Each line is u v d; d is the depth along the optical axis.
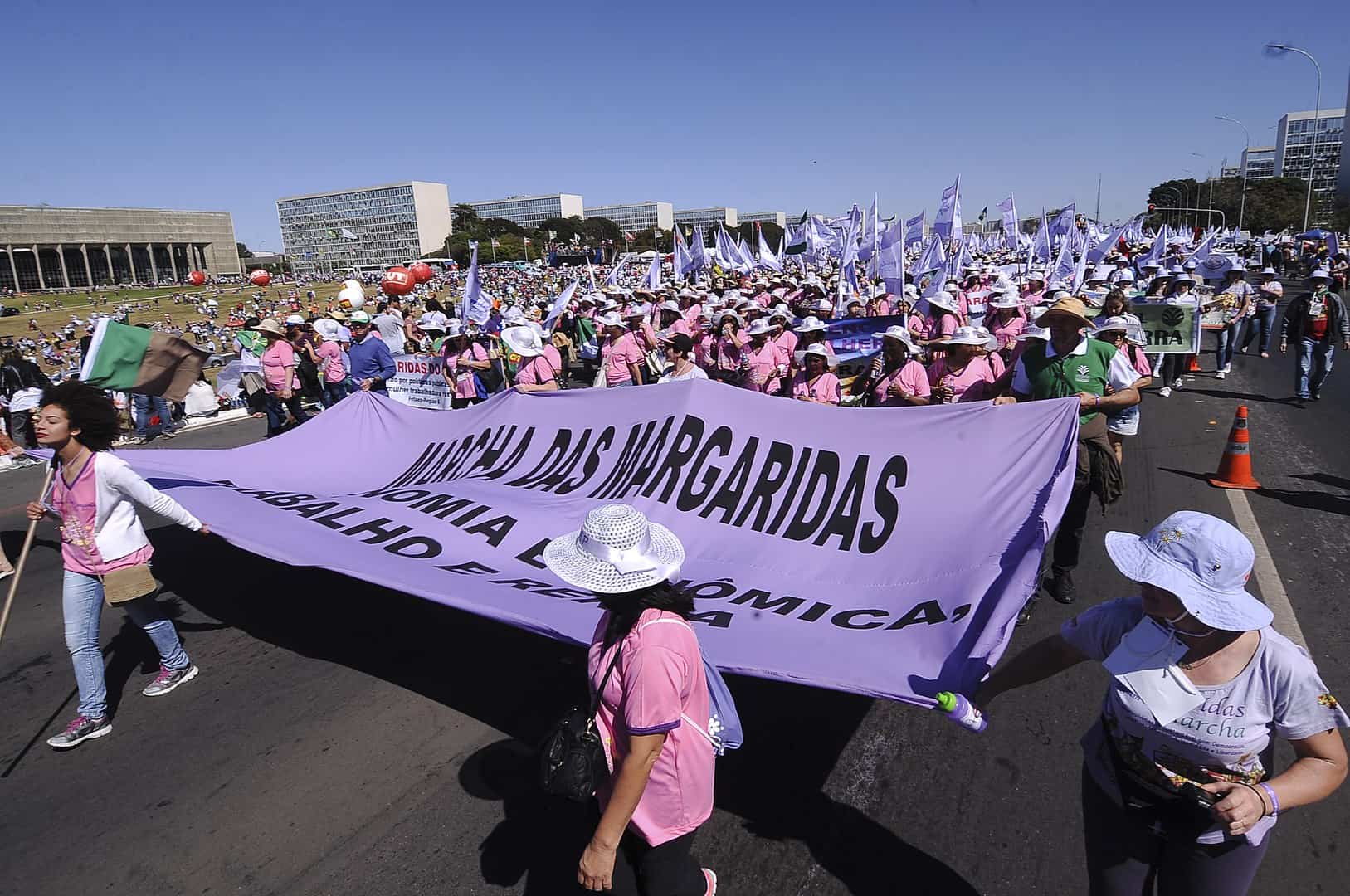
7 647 5.43
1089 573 5.97
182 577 6.40
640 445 5.91
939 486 4.50
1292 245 39.81
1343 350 16.47
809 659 3.14
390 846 3.37
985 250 46.34
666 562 2.22
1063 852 3.19
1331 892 2.97
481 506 5.61
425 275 16.05
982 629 3.01
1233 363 15.43
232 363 15.20
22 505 9.02
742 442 5.43
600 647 2.32
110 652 5.25
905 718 4.20
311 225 170.00
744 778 3.74
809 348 7.09
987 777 3.69
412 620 5.51
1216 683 1.98
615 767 2.24
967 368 6.31
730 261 27.02
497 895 3.09
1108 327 6.66
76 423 4.00
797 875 3.14
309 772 3.88
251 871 3.25
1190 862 2.11
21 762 4.08
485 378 11.37
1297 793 1.89
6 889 3.19
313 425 7.46
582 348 17.20
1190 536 1.94
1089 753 2.36
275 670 4.91
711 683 2.48
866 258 18.22
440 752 4.00
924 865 3.16
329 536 5.00
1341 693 4.21
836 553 4.43
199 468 6.50
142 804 3.70
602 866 2.10
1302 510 7.07
